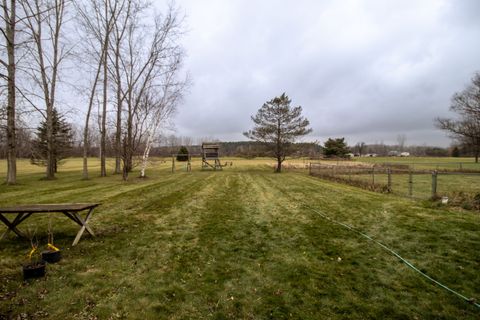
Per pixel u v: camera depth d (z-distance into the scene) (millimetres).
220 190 13031
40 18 15664
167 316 2873
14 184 14852
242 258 4484
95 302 3086
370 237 5539
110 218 7043
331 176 19391
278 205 9055
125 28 18969
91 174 23297
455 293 3396
